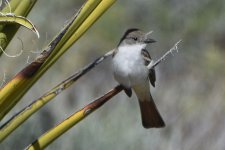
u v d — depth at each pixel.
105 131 11.27
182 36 17.31
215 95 17.28
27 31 13.02
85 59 17.33
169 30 17.25
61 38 4.18
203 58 17.62
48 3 16.72
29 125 10.37
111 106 12.91
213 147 15.64
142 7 17.22
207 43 17.53
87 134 11.00
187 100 17.08
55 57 4.21
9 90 4.12
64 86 4.34
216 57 17.56
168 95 17.23
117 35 17.23
